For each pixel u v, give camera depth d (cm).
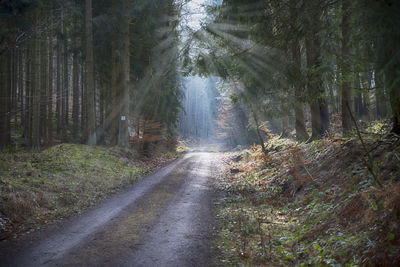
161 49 2130
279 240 538
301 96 938
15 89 2289
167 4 1959
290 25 704
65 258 471
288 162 1090
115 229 624
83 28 2128
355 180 629
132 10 1886
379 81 489
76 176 1140
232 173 1519
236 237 571
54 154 1405
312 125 1241
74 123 2430
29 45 1794
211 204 865
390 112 681
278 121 2336
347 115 1006
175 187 1141
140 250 505
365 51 477
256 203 866
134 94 2322
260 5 727
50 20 1538
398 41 398
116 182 1199
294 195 829
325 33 609
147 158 2092
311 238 517
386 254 347
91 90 1852
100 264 447
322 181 777
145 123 2194
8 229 612
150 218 710
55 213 748
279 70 902
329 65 663
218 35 895
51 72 2000
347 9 493
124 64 2069
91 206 841
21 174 988
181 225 651
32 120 1839
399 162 554
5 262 456
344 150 823
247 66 919
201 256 478
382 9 390
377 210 446
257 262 451
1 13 1152
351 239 432
